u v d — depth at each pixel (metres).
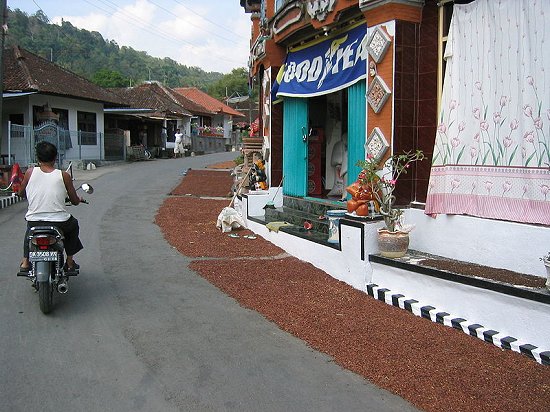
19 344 4.69
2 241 8.79
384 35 6.49
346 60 7.88
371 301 5.91
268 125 10.84
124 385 4.00
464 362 4.36
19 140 18.39
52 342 4.75
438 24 6.36
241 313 5.62
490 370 4.21
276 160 10.65
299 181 9.74
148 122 36.62
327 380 4.15
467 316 5.06
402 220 6.41
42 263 5.31
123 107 29.91
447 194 6.09
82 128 26.59
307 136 9.66
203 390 3.95
